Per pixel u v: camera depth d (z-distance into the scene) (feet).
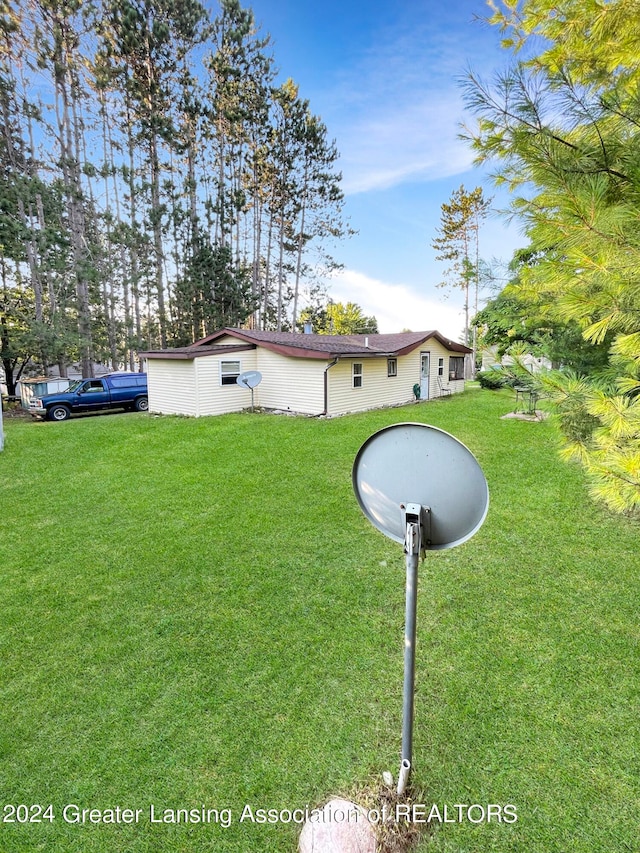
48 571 13.94
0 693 9.07
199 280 65.10
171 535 16.39
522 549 14.60
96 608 11.98
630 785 6.89
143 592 12.72
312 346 42.50
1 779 7.30
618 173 6.50
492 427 33.37
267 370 44.11
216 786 7.16
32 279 52.08
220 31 67.77
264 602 12.12
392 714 8.38
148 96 64.28
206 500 19.86
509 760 7.41
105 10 59.06
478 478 5.69
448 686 8.99
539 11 6.96
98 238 63.26
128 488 21.79
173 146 66.80
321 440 30.27
